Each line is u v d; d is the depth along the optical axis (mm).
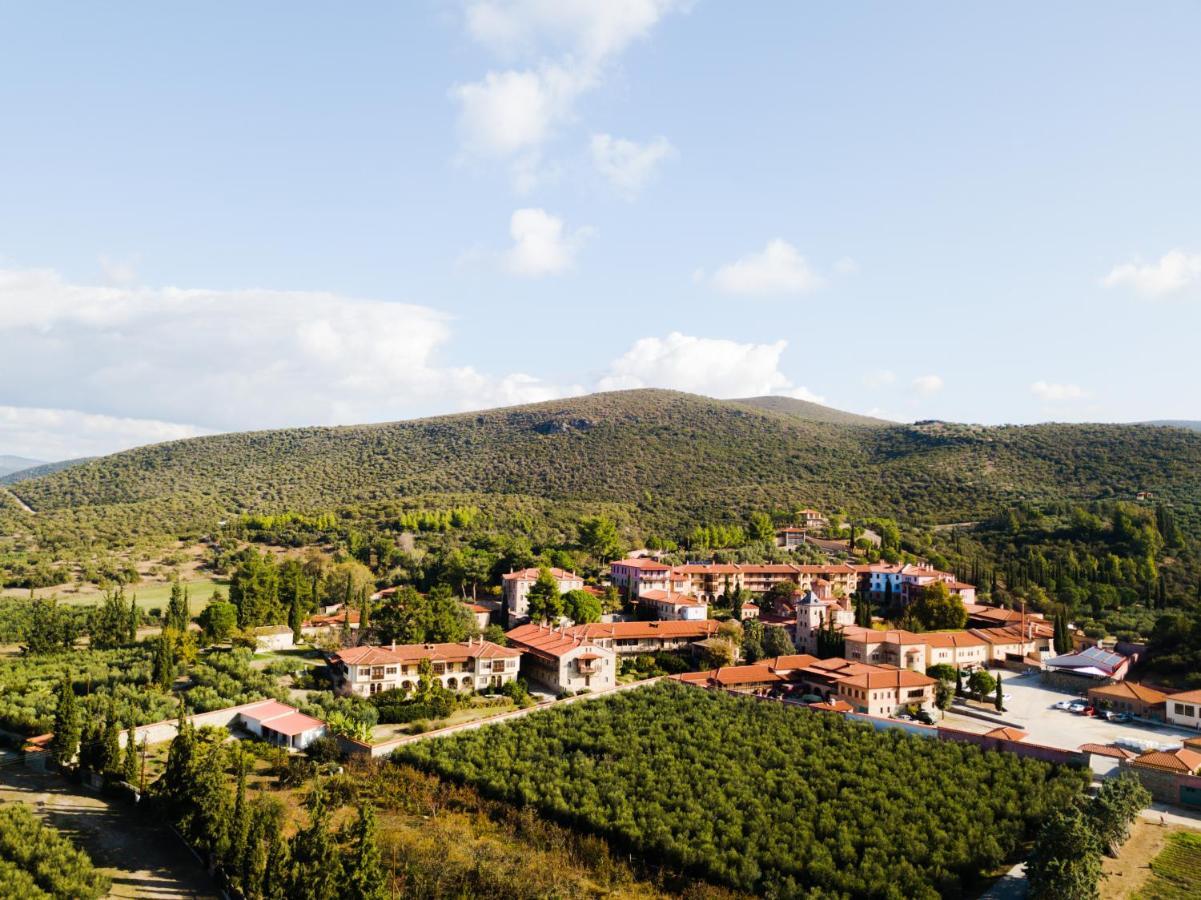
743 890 66750
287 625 146250
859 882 65500
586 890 65750
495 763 89188
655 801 80562
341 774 85750
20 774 82438
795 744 94812
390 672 112438
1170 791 80625
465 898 60219
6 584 180000
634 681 125375
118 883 63125
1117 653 138750
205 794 68625
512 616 154250
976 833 72250
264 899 59250
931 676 127000
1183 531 190000
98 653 125125
